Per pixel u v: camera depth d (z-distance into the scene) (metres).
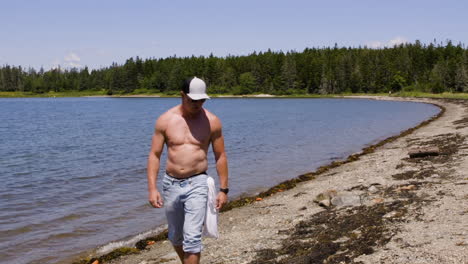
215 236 4.29
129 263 6.86
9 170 18.22
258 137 30.28
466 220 6.41
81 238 8.39
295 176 14.95
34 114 71.31
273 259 5.93
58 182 15.05
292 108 86.50
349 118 51.34
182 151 4.13
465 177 10.03
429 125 31.86
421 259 5.02
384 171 12.84
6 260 7.25
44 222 9.59
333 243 6.10
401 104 92.75
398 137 25.31
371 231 6.48
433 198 8.17
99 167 18.50
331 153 21.00
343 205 8.83
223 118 55.53
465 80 135.12
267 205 10.23
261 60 185.75
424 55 171.38
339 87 168.50
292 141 27.19
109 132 38.47
